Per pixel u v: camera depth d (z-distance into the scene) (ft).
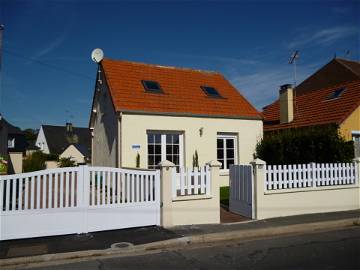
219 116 48.06
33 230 22.75
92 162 59.11
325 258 19.27
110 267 18.17
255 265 18.21
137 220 25.68
